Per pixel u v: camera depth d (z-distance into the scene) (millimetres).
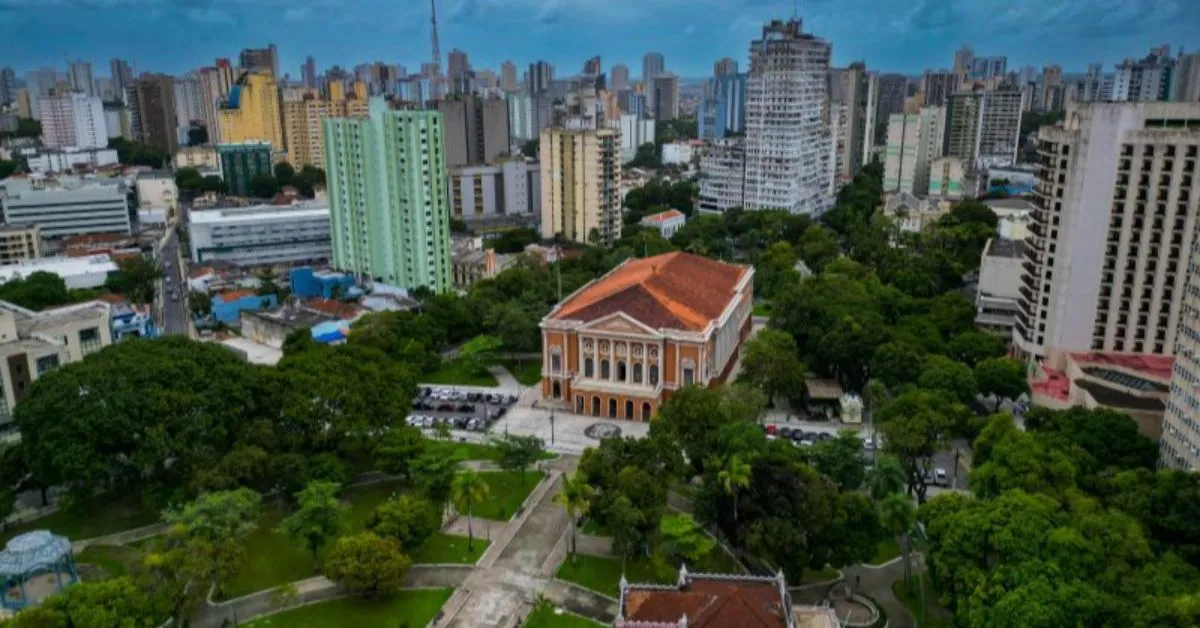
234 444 134375
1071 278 173875
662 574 117125
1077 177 168250
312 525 115375
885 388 164250
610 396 175875
